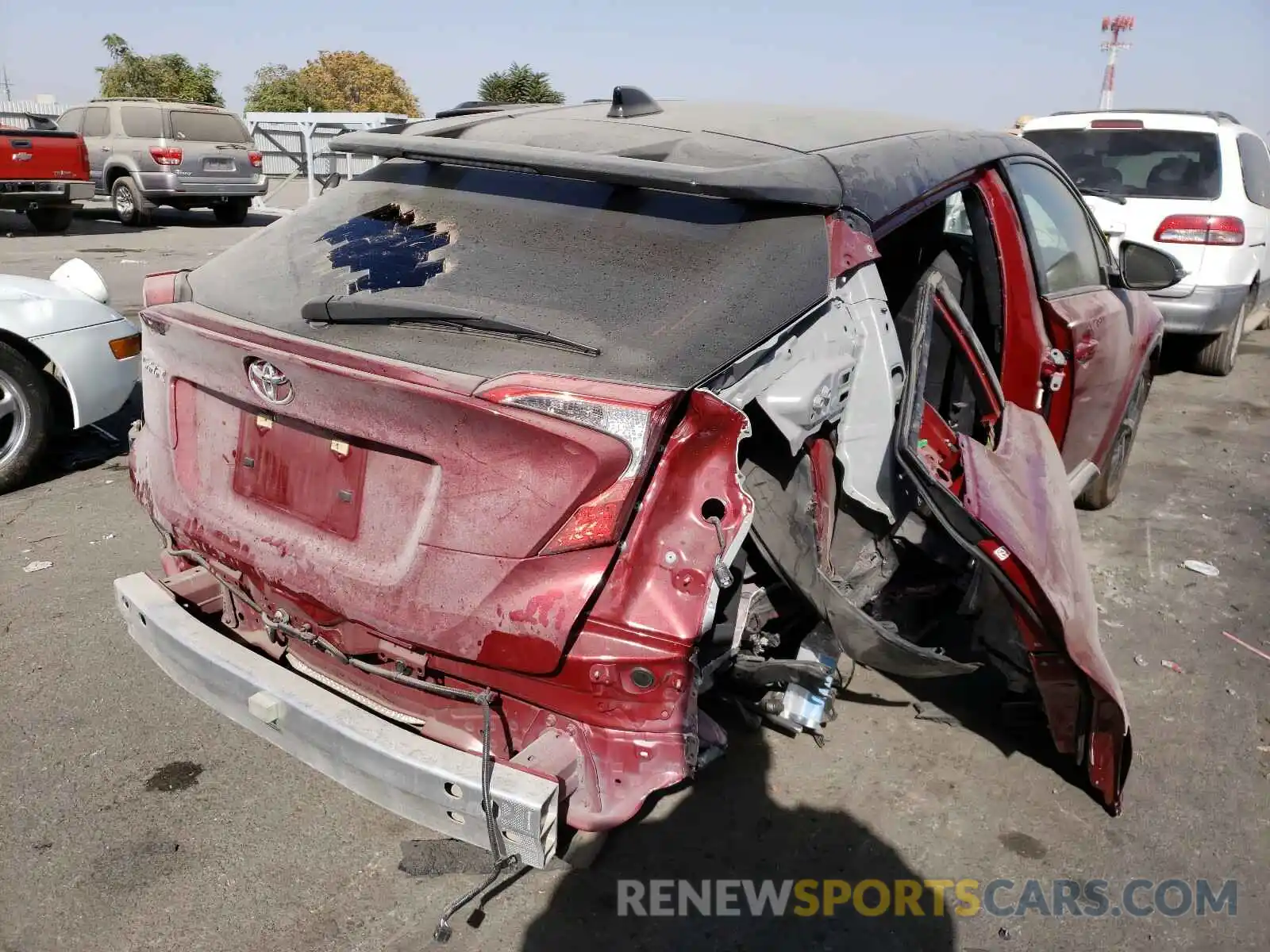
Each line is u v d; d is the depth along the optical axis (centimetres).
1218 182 742
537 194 258
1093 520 504
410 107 6350
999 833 274
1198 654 377
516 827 197
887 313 262
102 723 304
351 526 221
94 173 1617
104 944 225
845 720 321
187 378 248
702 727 240
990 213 335
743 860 260
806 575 252
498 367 205
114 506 470
